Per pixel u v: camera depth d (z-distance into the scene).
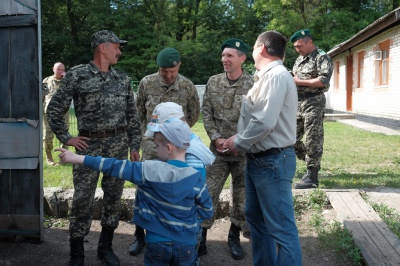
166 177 2.56
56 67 7.45
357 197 5.10
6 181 4.18
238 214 4.12
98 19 31.30
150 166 2.58
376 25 13.09
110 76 3.71
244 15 36.25
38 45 4.01
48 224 4.87
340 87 21.27
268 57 3.11
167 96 4.20
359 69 18.38
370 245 3.79
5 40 4.03
